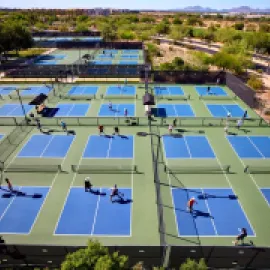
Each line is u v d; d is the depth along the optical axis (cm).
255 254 1152
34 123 2714
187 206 1628
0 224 1519
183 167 2003
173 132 2534
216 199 1691
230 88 3712
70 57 5881
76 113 2972
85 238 1427
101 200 1681
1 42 5331
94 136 2462
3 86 3922
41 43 7094
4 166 2028
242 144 2328
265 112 2942
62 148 2269
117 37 7831
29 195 1730
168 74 3959
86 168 1995
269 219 1547
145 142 2356
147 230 1466
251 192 1755
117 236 1432
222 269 1197
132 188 1784
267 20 13712
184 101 3322
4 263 1228
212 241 1407
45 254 1184
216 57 4456
